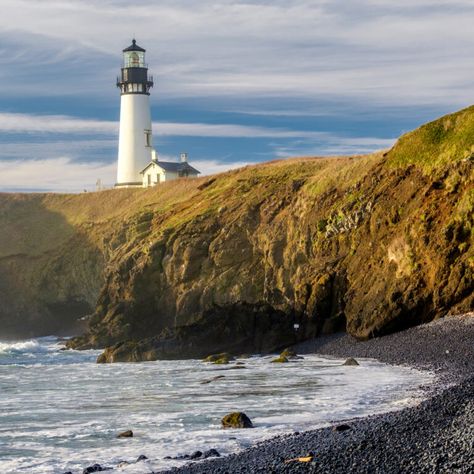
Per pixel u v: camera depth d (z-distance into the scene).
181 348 84.12
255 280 105.75
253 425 39.94
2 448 36.44
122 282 115.38
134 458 33.56
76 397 53.94
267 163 139.62
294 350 83.06
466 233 78.62
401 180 92.56
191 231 113.88
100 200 172.38
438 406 38.69
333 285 88.75
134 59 182.12
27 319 154.38
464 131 88.81
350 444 30.61
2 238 168.62
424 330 74.31
